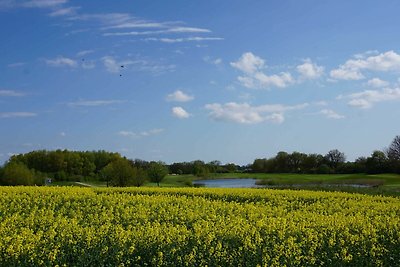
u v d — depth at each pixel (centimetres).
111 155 8469
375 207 2566
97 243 1404
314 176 8150
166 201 2662
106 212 2330
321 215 2095
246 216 2144
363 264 1423
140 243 1392
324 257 1412
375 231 1705
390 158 8312
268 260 1316
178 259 1295
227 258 1327
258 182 6006
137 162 7294
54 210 2481
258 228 1672
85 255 1319
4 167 6278
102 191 3409
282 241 1516
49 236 1505
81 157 8250
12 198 2781
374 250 1486
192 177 8750
